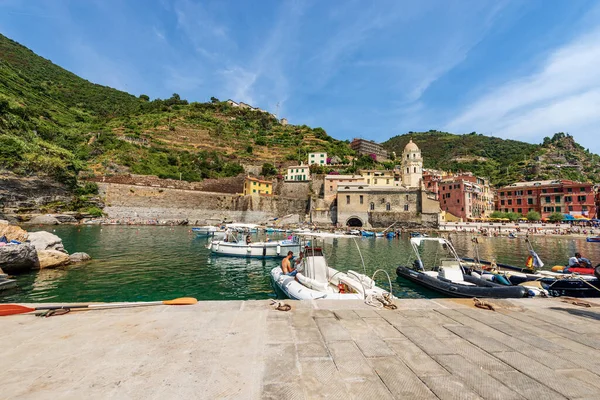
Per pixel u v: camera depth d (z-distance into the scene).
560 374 3.68
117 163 69.25
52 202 51.72
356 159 102.62
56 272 16.17
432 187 77.50
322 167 89.62
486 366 3.86
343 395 3.11
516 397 3.14
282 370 3.61
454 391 3.24
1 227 16.41
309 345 4.38
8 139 50.78
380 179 76.25
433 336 4.88
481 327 5.36
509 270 15.92
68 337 4.48
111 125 95.75
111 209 57.75
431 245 35.69
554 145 142.88
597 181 106.06
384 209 61.44
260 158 97.19
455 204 70.56
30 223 46.19
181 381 3.28
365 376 3.53
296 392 3.14
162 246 29.11
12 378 3.25
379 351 4.25
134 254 23.77
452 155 166.38
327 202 70.00
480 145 175.25
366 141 122.06
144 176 67.44
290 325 5.21
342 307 6.35
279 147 106.56
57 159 55.25
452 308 6.50
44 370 3.45
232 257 23.92
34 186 49.44
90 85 149.62
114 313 5.67
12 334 4.57
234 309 6.03
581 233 51.78
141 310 5.86
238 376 3.43
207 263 21.14
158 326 5.01
